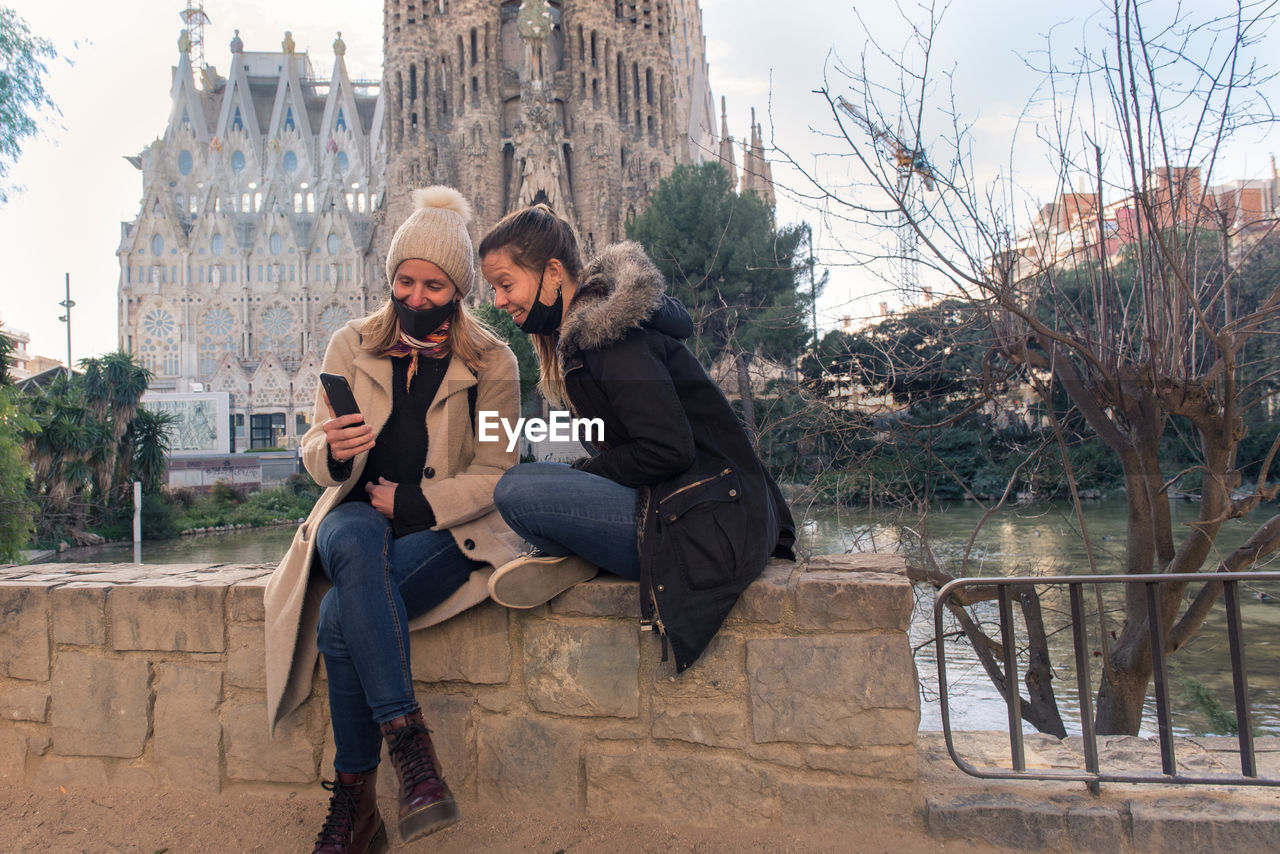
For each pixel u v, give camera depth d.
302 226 104.38
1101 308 5.27
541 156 70.38
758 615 2.24
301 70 124.31
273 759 2.50
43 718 2.61
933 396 6.59
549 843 2.25
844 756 2.20
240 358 98.12
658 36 77.88
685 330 2.22
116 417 35.56
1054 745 2.62
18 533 17.03
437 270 2.31
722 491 2.12
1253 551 5.41
